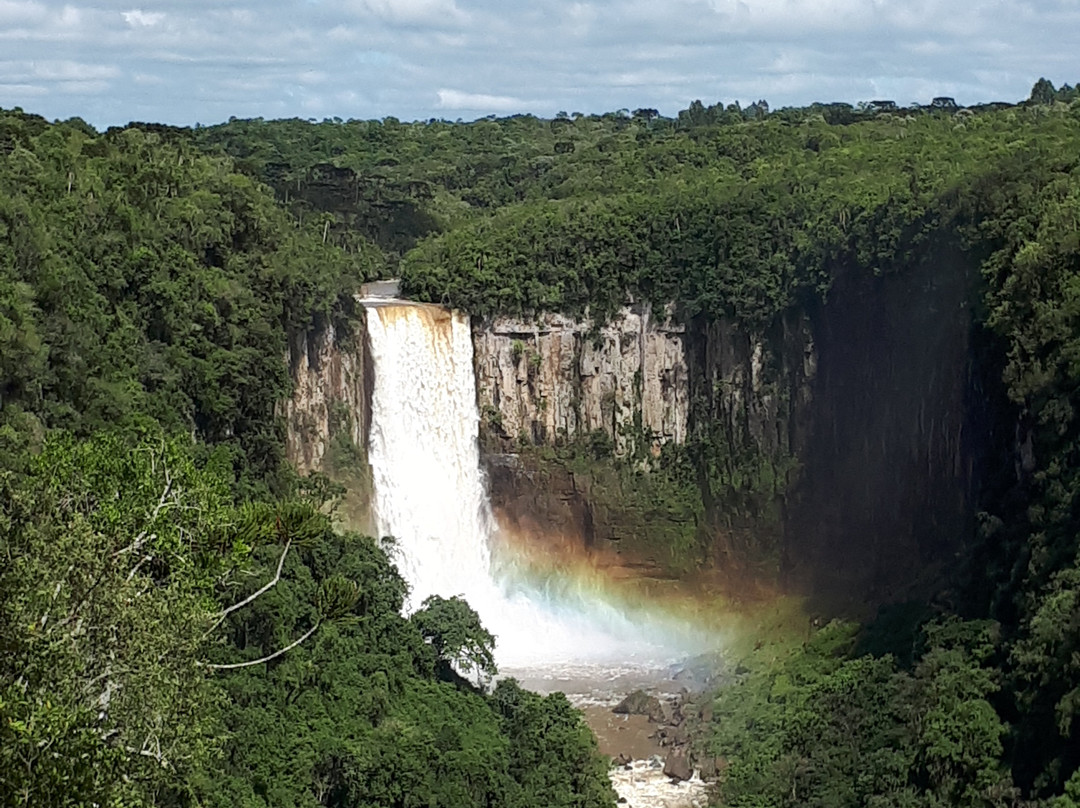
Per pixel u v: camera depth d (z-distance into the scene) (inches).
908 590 3722.9
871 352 4133.9
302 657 2711.6
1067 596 2610.7
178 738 1453.0
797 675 3425.2
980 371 3538.4
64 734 1282.0
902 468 4008.4
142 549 1669.5
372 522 4111.7
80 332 2967.5
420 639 3125.0
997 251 3521.2
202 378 3331.7
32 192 3218.5
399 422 4308.6
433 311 4370.1
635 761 3270.2
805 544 4318.4
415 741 2679.6
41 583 1391.5
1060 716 2439.7
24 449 2447.1
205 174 3949.3
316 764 2544.3
